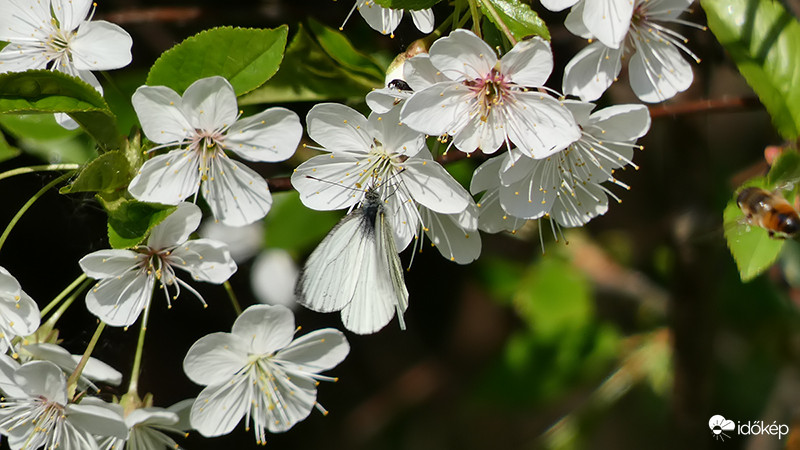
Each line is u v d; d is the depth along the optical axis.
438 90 0.59
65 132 0.64
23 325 0.60
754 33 0.61
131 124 0.64
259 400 0.60
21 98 0.59
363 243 0.60
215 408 0.60
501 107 0.59
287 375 0.61
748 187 0.61
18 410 0.59
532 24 0.59
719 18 0.61
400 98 0.59
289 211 0.67
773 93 0.61
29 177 0.65
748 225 0.61
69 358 0.60
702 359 0.69
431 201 0.60
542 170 0.60
